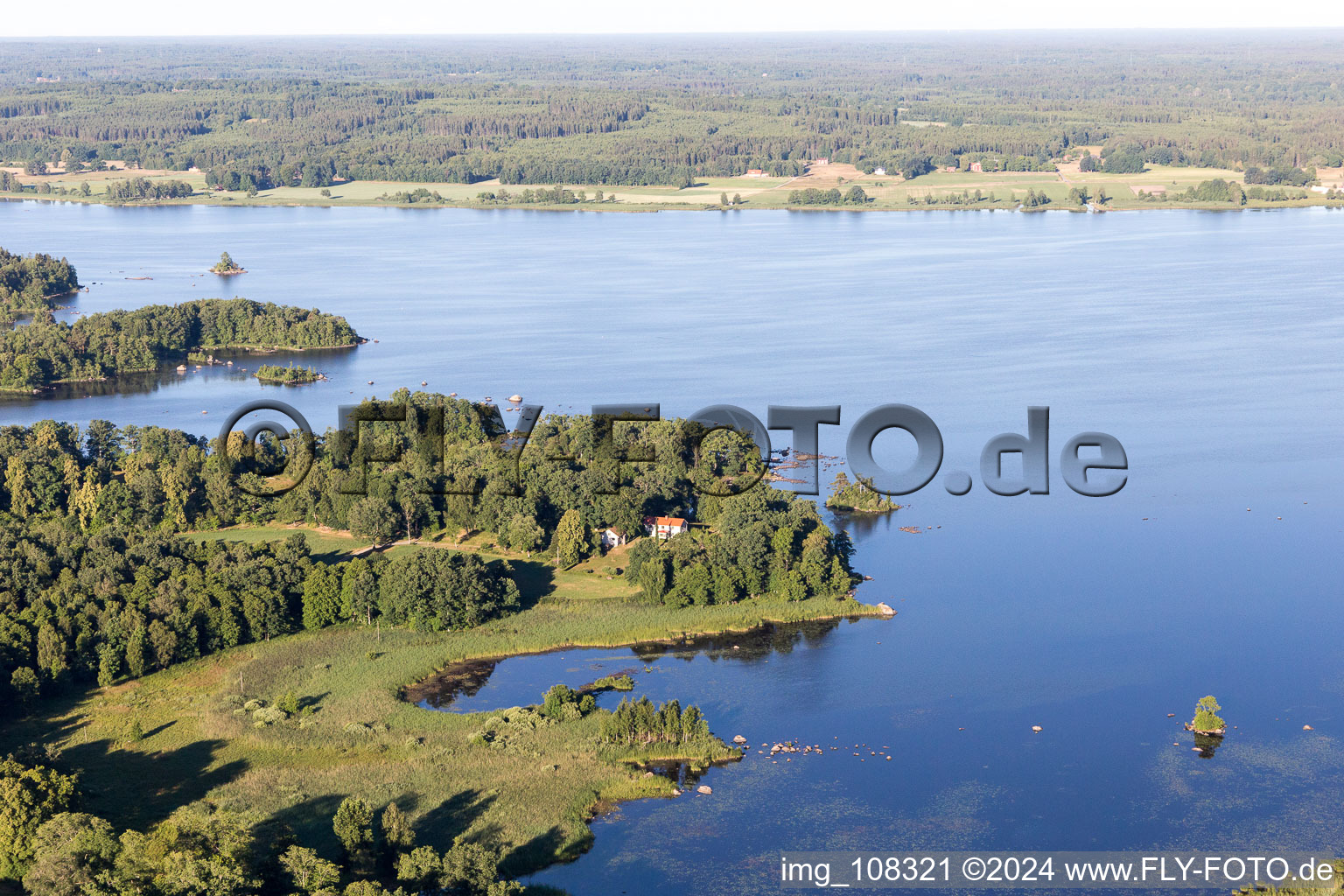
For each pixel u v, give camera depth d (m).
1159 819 183.62
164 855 154.25
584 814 182.25
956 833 180.38
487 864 159.50
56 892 147.88
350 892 149.12
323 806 179.88
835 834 179.75
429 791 184.88
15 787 165.38
